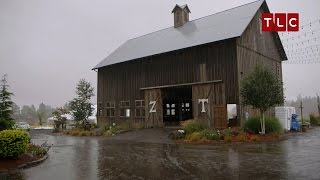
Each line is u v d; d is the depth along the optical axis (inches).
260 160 435.5
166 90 1061.1
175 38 1063.6
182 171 385.4
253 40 964.0
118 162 471.8
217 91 877.2
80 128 1186.0
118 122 1176.8
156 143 706.8
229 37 834.8
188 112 1125.7
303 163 401.7
